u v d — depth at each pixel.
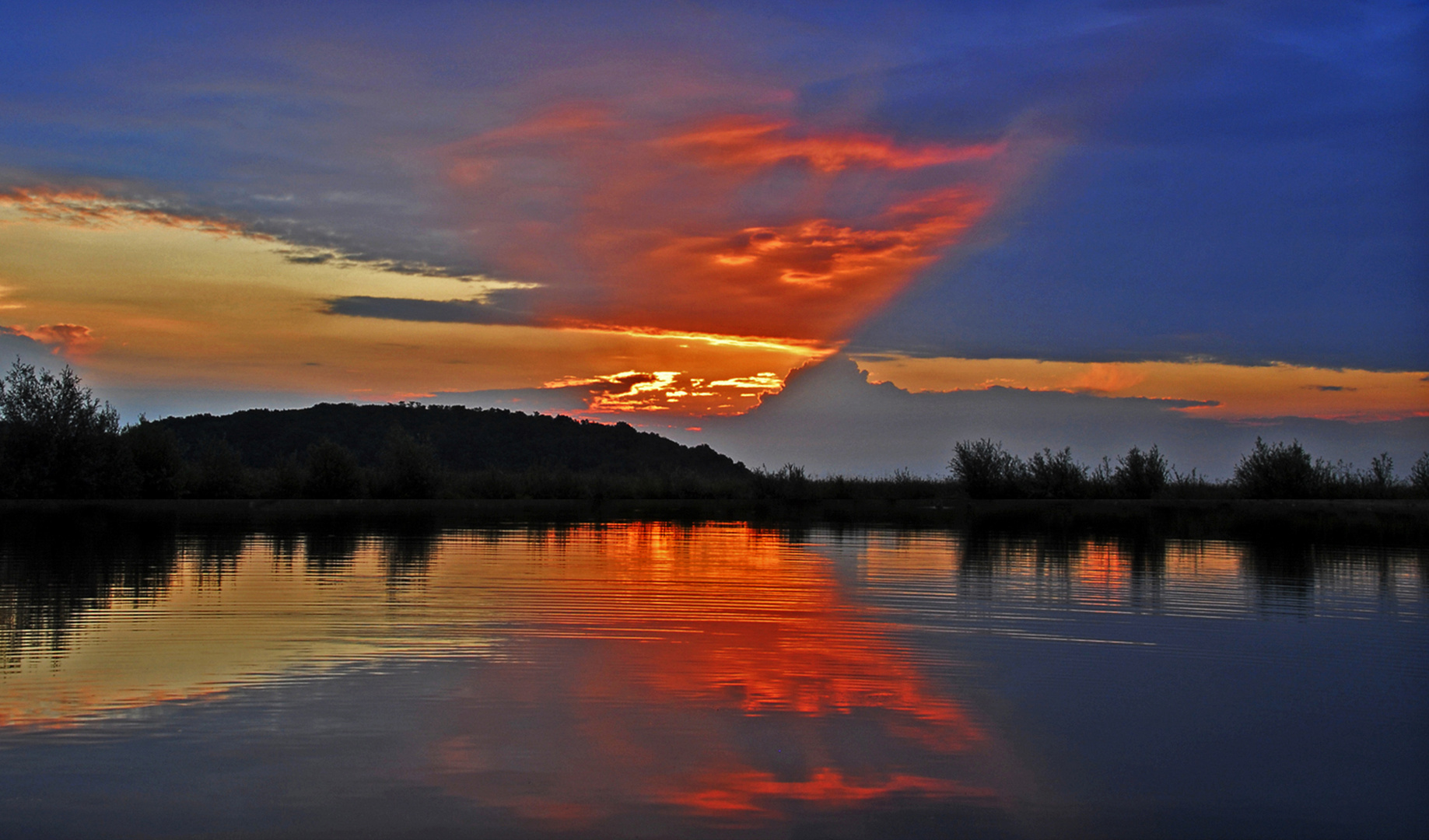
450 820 4.52
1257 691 6.86
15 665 7.25
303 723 5.93
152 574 12.28
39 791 4.83
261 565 13.34
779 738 5.76
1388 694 6.81
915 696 6.69
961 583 12.08
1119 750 5.64
